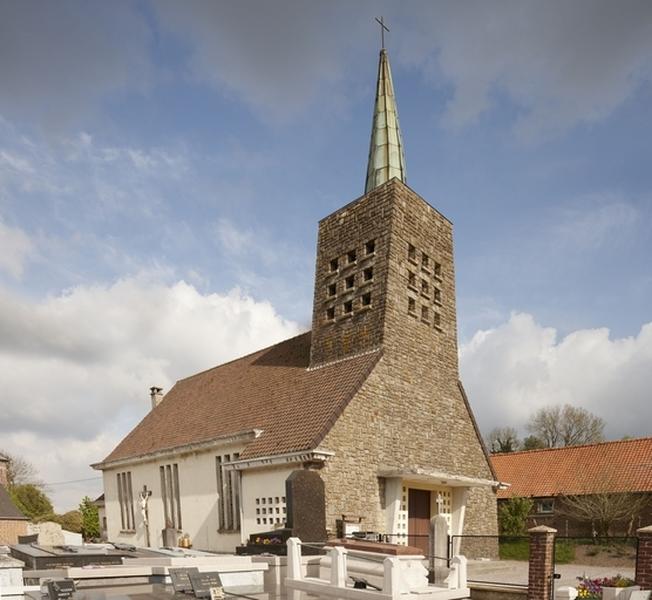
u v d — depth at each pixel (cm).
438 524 1820
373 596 1237
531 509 3312
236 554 1909
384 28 3053
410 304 2581
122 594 1309
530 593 1479
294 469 2027
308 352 2850
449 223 2911
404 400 2402
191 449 2688
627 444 3531
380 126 2875
